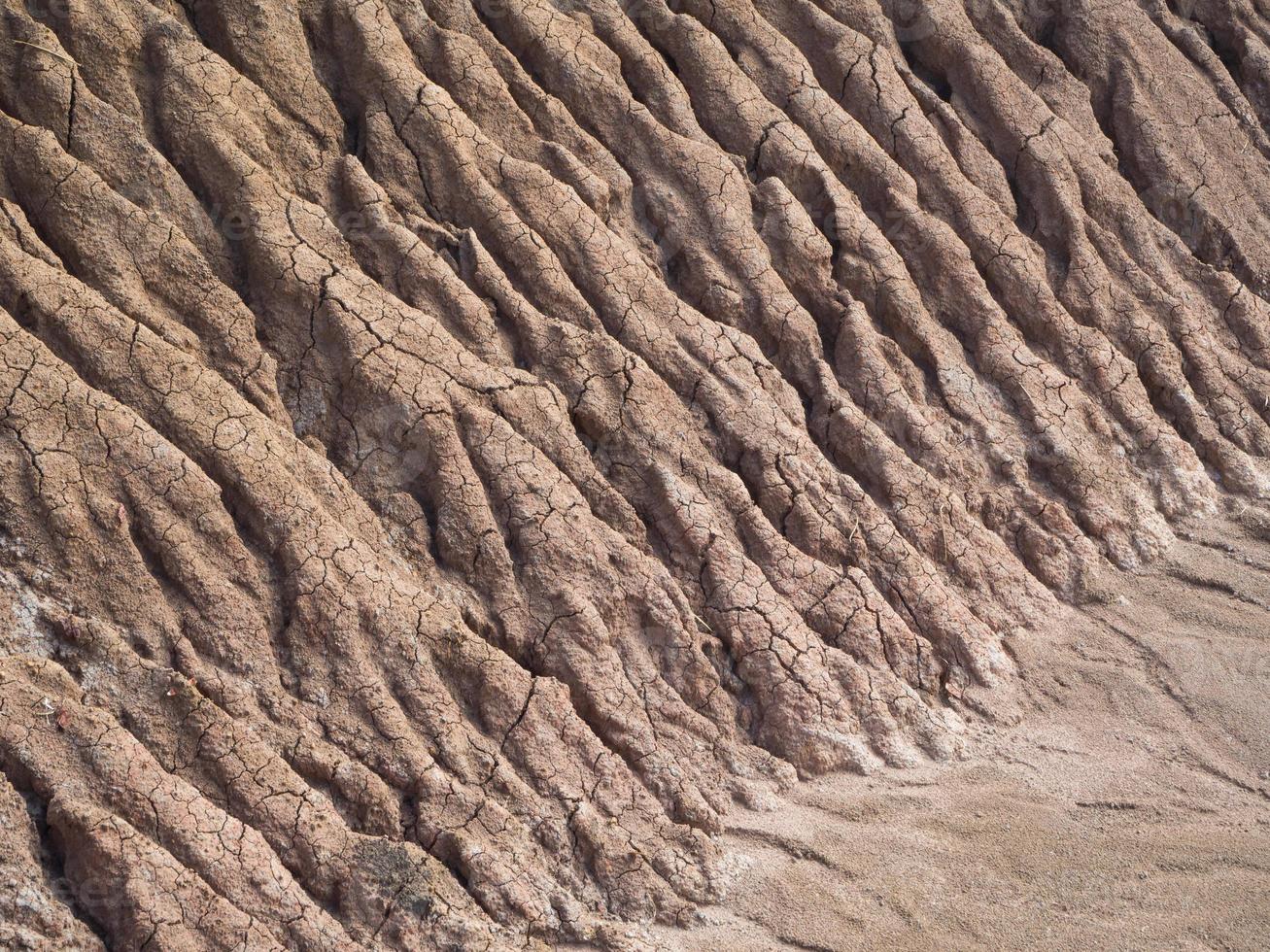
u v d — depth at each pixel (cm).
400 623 575
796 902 568
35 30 625
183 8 683
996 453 743
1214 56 923
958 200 797
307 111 685
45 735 500
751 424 688
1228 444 787
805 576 662
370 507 614
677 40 780
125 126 630
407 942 515
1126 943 560
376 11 706
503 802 559
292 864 517
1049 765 642
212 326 614
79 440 553
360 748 550
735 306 725
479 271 675
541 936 538
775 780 613
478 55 725
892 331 759
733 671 635
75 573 538
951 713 659
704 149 749
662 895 561
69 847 487
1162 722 666
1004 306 791
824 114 787
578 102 743
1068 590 723
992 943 558
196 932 484
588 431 666
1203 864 595
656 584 629
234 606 556
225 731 527
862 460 713
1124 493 759
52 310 576
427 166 691
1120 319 806
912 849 594
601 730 595
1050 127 835
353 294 640
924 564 689
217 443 577
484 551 611
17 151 604
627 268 704
